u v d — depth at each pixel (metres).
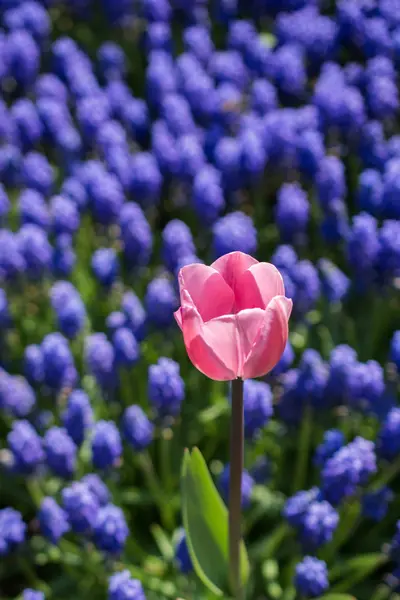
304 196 4.57
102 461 3.61
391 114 5.26
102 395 4.11
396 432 3.53
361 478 3.42
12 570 4.18
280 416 3.86
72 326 4.16
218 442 4.45
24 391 4.05
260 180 5.11
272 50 6.34
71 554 3.91
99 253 4.42
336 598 3.38
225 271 2.28
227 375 2.24
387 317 4.67
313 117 5.12
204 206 4.62
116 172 4.90
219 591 2.95
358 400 3.73
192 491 2.86
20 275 4.48
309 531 3.31
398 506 4.12
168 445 4.23
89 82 5.68
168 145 5.00
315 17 6.24
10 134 5.26
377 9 6.14
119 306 4.70
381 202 4.53
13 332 4.75
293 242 4.64
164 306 4.06
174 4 6.65
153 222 5.16
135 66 6.84
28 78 5.99
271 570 3.84
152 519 4.31
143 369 4.39
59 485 4.19
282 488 4.27
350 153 5.31
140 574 3.80
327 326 4.45
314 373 3.74
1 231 4.68
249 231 4.36
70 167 5.34
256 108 5.36
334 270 4.43
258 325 2.15
